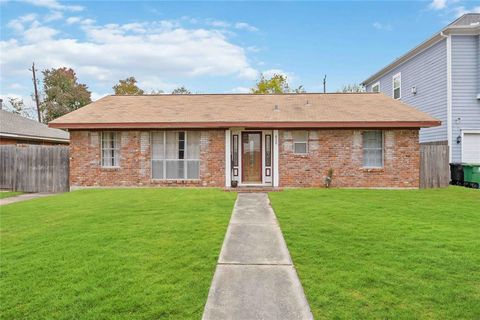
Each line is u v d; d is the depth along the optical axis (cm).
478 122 1536
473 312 345
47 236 640
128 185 1416
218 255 520
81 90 4544
